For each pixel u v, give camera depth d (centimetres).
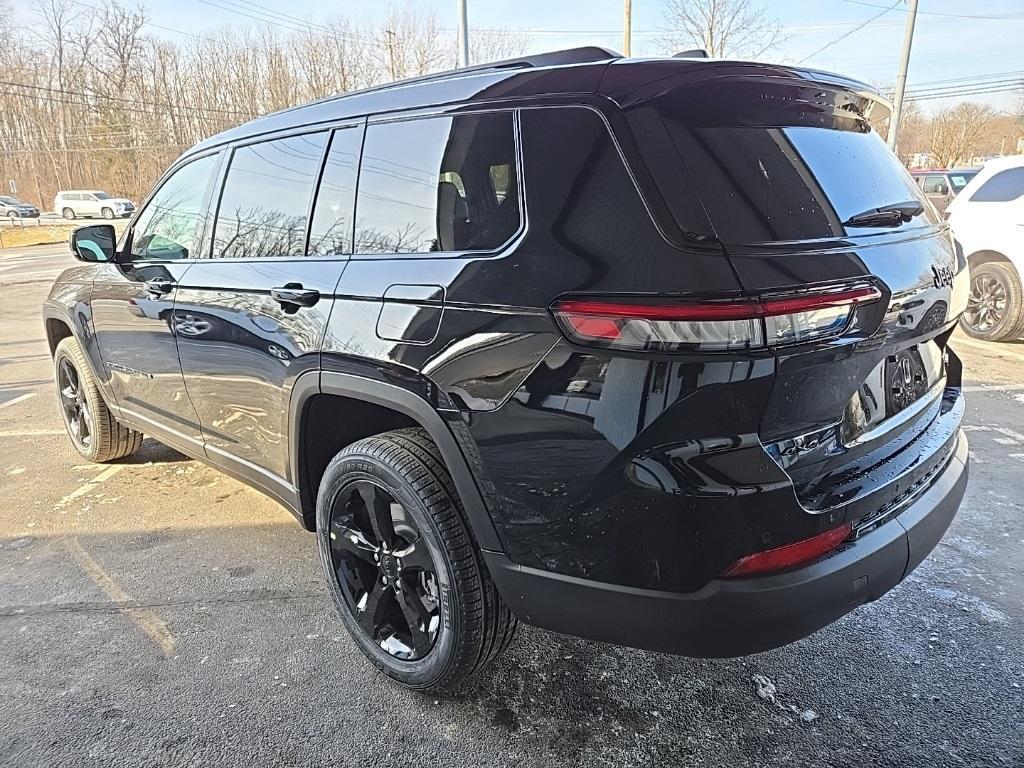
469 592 195
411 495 198
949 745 198
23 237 2939
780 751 197
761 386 149
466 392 179
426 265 193
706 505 151
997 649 238
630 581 162
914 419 207
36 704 220
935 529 196
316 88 4731
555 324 162
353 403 227
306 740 204
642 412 152
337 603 238
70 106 5312
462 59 1284
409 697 221
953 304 215
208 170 291
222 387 275
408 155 208
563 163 170
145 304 310
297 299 226
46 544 324
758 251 153
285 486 257
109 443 401
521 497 174
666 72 169
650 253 153
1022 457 399
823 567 163
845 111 203
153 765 196
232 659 240
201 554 313
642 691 222
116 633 256
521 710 215
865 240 176
